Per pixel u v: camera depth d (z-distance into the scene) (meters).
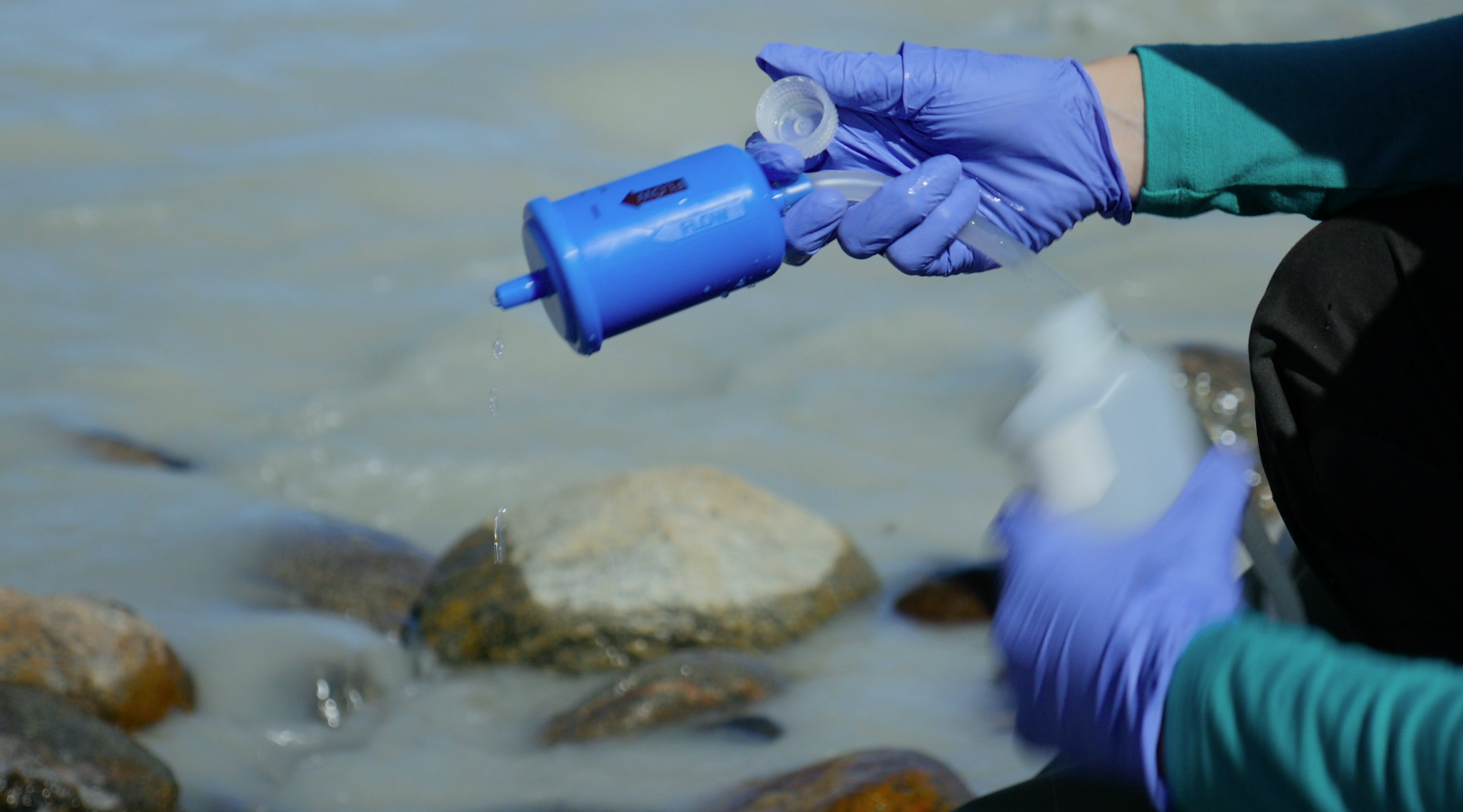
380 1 16.97
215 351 9.05
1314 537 2.87
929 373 8.91
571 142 13.41
